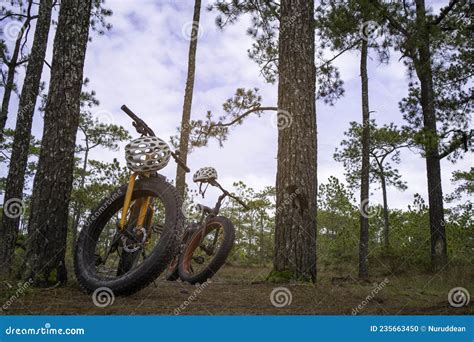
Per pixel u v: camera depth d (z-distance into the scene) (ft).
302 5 20.59
